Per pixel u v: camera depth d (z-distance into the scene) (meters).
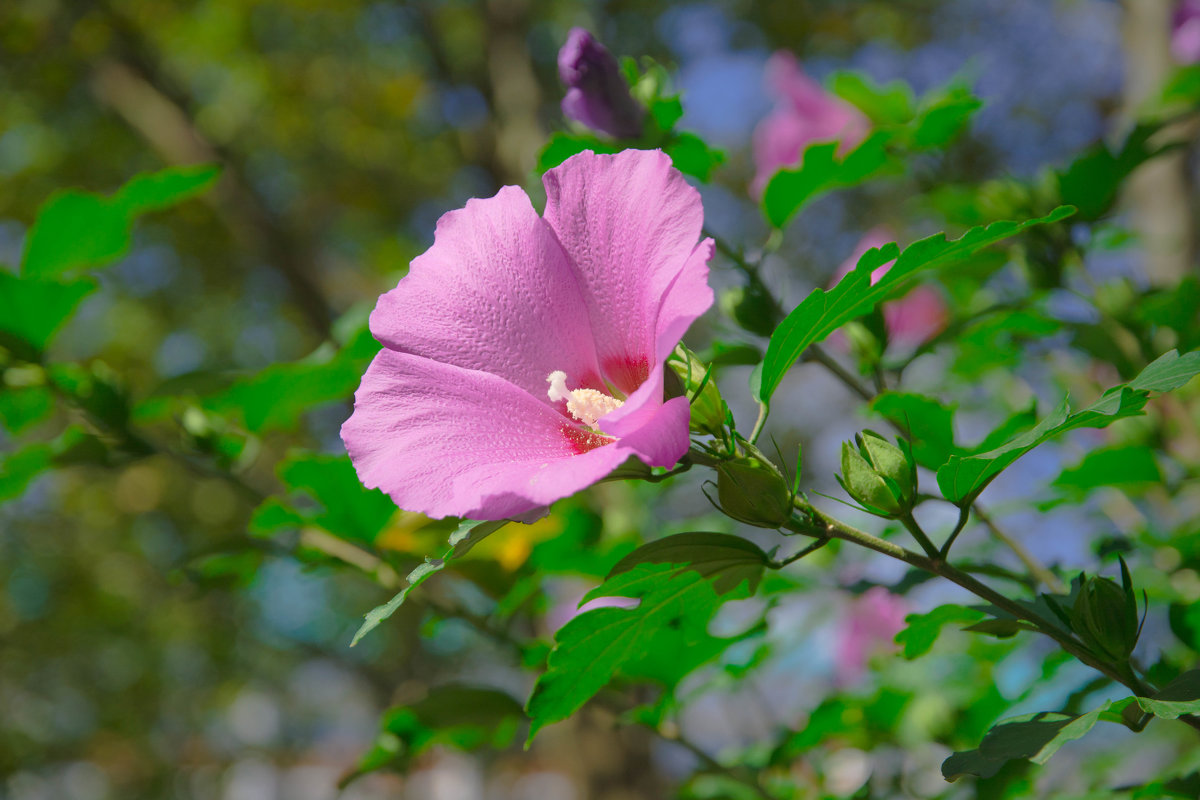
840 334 0.67
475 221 0.49
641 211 0.47
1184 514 0.68
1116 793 0.57
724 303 0.61
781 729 0.70
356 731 5.14
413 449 0.47
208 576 0.66
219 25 2.99
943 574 0.47
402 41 3.21
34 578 3.73
